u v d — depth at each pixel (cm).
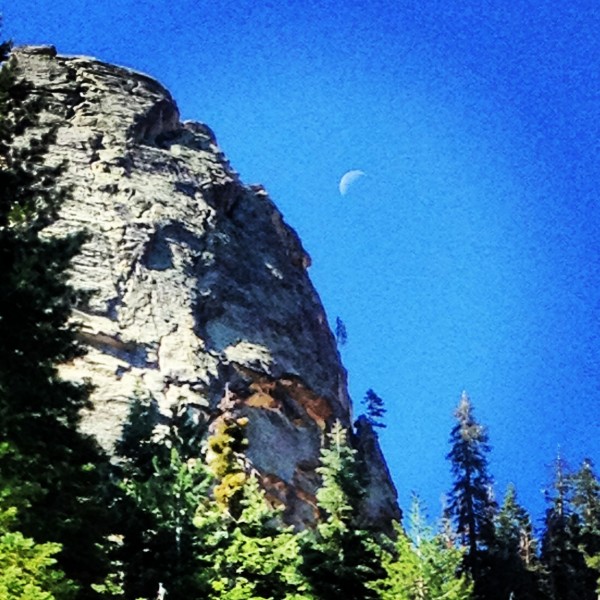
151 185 9375
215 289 8819
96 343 7600
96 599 3102
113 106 9931
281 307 9325
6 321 2852
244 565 4000
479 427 7250
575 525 7706
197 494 3825
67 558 2966
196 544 3716
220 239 9331
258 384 8300
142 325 7981
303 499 7806
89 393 3058
